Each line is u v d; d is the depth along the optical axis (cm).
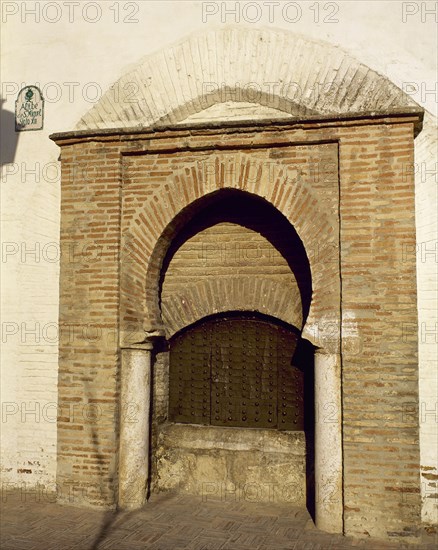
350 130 656
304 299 729
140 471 710
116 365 707
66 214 735
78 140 733
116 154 724
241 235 759
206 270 767
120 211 724
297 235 712
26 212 795
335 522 634
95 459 703
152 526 650
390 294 632
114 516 679
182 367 794
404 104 686
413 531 608
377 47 703
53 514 684
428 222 673
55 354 771
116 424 704
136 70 772
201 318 770
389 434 621
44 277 782
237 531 637
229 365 776
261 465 737
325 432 642
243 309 752
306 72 719
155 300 735
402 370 623
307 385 746
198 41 755
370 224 642
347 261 644
